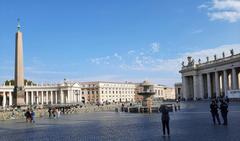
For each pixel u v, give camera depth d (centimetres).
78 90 18400
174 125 3053
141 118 4331
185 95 14375
